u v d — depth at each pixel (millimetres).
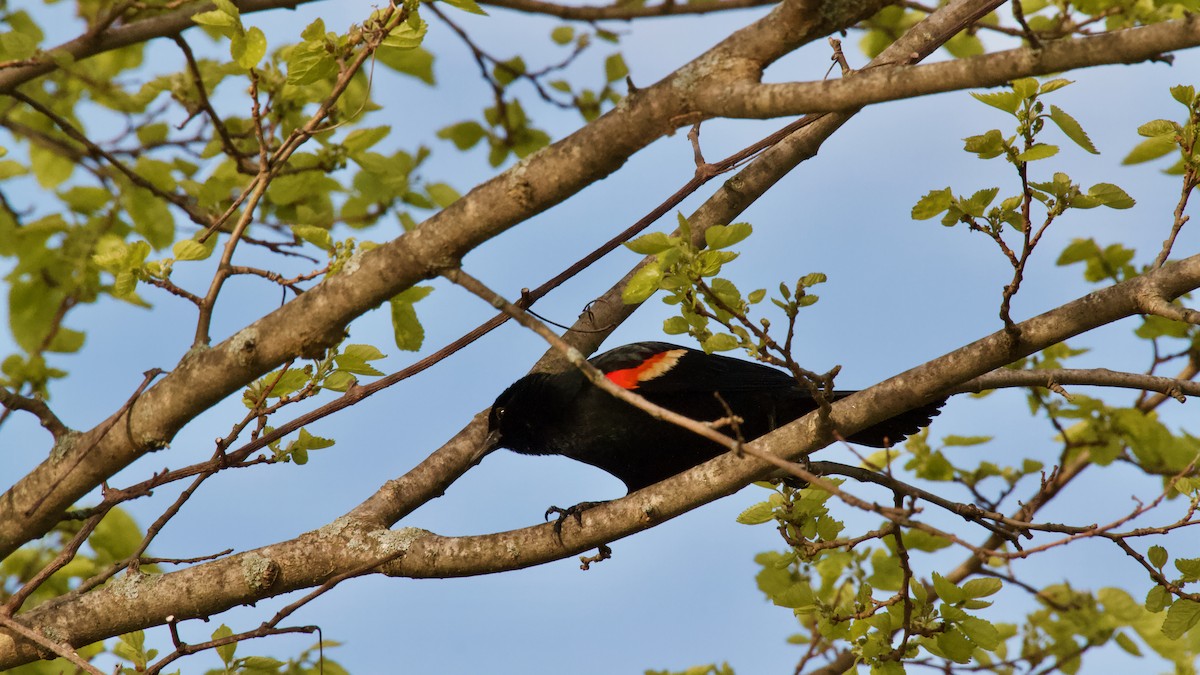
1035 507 9141
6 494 9219
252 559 9250
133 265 8727
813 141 11250
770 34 7281
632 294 7418
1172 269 7707
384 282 8078
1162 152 11445
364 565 8602
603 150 7500
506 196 7680
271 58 13227
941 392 8141
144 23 12531
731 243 7418
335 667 11406
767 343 7504
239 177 13836
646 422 11539
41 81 14055
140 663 9070
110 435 8953
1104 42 5840
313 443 9016
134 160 14156
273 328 8422
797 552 9383
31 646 9039
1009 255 7617
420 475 11102
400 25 8844
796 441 8273
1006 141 7359
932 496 8844
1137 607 13648
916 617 9312
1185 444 13500
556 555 9031
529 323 7469
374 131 13102
